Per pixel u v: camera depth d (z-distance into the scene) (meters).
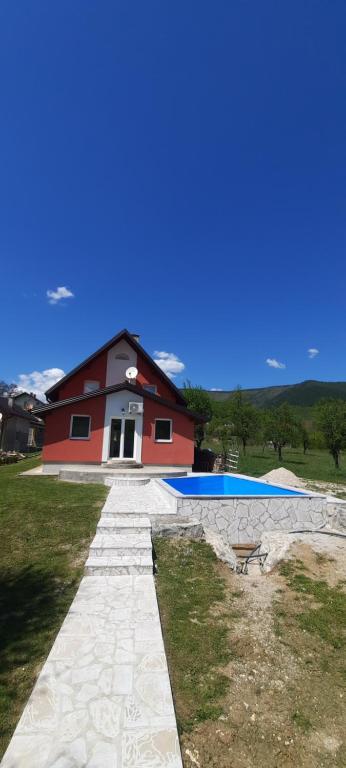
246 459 28.52
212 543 7.65
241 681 3.84
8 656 4.02
